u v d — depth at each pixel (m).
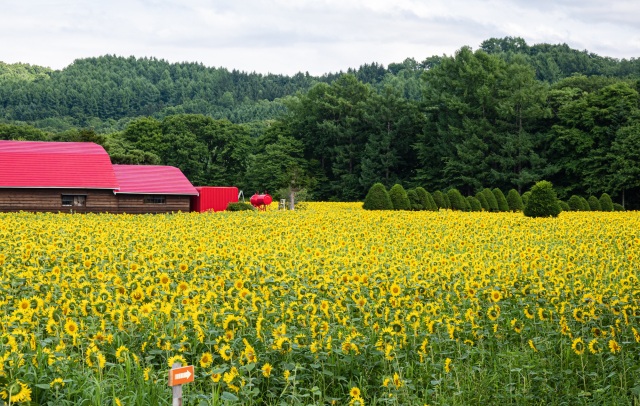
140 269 12.42
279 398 7.90
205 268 12.74
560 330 9.61
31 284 10.85
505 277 12.45
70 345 8.34
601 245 19.06
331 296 10.83
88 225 23.77
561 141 68.06
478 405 8.23
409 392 8.26
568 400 8.21
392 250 17.89
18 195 38.81
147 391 7.46
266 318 9.37
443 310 10.88
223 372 7.71
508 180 70.69
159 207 42.53
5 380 6.52
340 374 8.52
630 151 62.28
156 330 8.66
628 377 8.62
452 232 23.56
